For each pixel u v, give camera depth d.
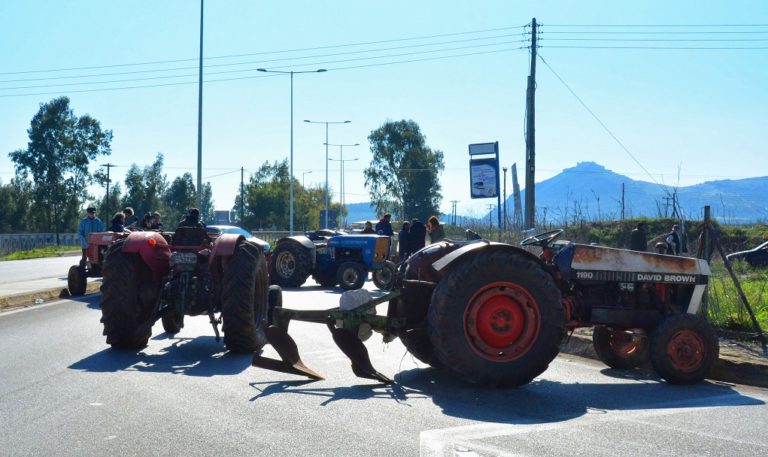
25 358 8.60
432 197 86.81
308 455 4.93
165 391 6.87
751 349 9.25
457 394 7.00
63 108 80.44
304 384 7.35
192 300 9.30
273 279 20.73
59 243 69.56
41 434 5.39
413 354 8.24
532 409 6.43
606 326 8.24
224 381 7.41
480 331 7.25
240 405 6.34
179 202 107.44
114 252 9.28
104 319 9.08
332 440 5.28
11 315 13.02
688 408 6.59
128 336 9.16
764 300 12.94
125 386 7.06
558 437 5.46
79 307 14.47
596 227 29.09
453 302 7.20
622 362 8.78
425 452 5.00
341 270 20.20
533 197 26.62
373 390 7.11
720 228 34.03
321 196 105.38
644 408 6.57
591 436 5.51
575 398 6.97
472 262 7.25
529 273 7.36
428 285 7.99
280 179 109.38
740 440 5.49
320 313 7.68
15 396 6.59
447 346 7.15
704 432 5.71
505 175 51.75
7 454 4.92
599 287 8.32
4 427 5.57
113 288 9.06
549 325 7.36
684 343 7.81
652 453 5.11
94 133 81.25
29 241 66.56
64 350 9.23
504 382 7.25
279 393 6.88
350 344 7.59
